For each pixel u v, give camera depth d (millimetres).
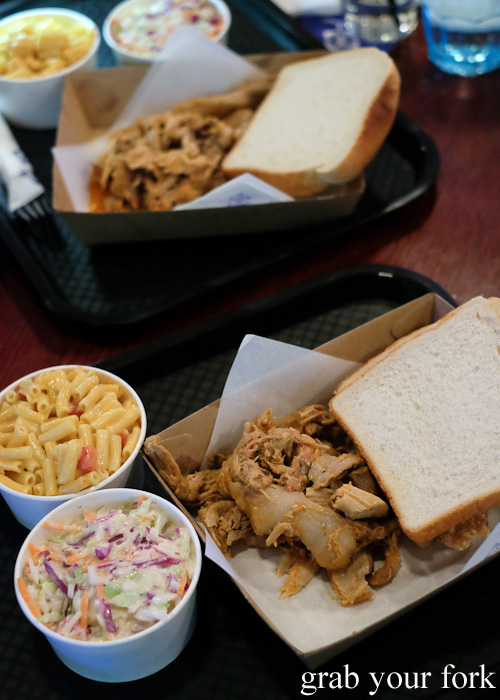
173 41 854
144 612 550
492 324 664
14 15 992
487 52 937
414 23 1014
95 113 890
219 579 616
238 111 890
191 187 826
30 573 569
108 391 656
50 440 630
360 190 791
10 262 832
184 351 733
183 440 645
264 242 818
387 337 695
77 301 789
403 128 882
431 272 801
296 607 604
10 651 600
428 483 633
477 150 896
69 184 835
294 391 680
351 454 651
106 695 581
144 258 816
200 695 578
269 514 611
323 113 847
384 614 598
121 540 577
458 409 651
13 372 758
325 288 753
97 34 948
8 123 946
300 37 1010
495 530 577
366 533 611
